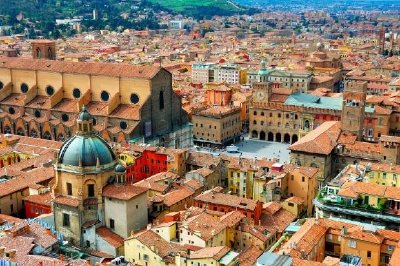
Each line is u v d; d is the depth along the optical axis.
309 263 116.00
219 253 130.50
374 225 144.00
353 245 134.50
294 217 170.75
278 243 147.75
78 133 160.38
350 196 152.00
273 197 186.62
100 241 153.88
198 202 169.38
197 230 144.50
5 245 130.62
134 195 155.00
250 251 141.88
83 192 156.50
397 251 123.62
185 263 132.75
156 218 165.88
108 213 157.38
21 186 178.50
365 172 182.25
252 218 160.75
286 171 193.00
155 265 138.88
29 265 120.25
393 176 177.50
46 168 193.62
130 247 143.12
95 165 155.88
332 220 145.75
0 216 158.75
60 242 145.38
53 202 159.62
